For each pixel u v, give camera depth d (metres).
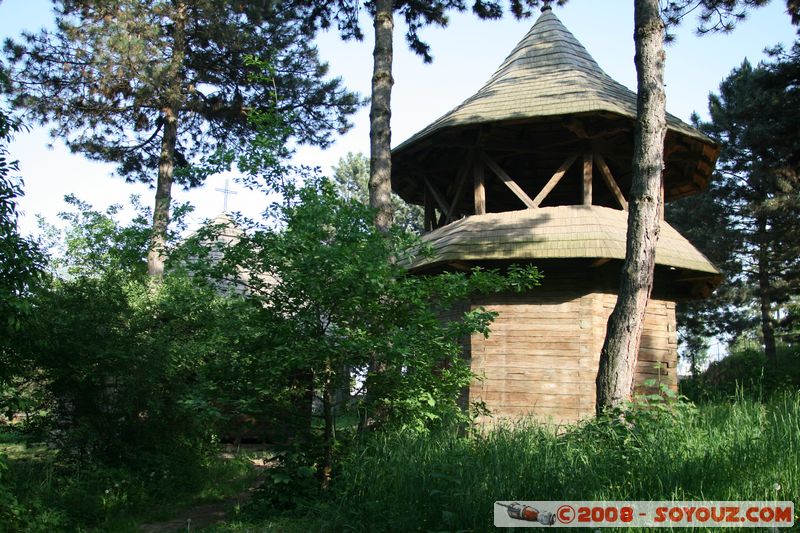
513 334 11.43
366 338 7.22
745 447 6.11
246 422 8.23
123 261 8.93
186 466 10.45
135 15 17.02
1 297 7.03
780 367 19.91
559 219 11.77
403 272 7.83
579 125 11.79
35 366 9.42
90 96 17.27
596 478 5.73
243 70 18.27
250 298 7.77
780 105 19.91
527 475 5.82
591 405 10.79
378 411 7.98
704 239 25.98
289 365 7.32
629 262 8.44
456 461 6.20
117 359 9.79
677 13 11.66
